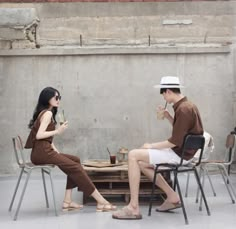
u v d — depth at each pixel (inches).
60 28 342.6
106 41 343.0
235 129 327.9
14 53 338.3
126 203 244.1
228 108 342.0
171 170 211.8
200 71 341.7
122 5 342.6
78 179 227.3
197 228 198.2
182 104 213.5
